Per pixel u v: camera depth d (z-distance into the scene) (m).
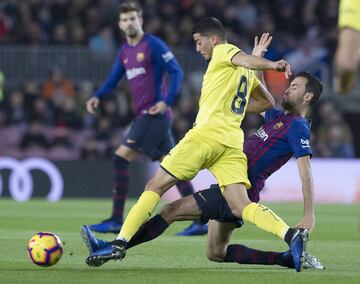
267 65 22.80
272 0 84.69
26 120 73.12
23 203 57.53
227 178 23.98
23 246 29.75
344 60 17.59
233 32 80.00
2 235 34.03
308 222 23.78
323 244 33.00
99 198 64.25
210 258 25.09
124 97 72.50
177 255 28.17
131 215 23.80
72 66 74.50
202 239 33.62
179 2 80.94
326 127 72.94
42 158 64.06
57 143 70.81
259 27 81.12
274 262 24.64
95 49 74.69
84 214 47.03
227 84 24.44
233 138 24.31
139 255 28.02
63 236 34.03
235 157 24.23
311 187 23.98
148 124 37.03
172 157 24.34
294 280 22.14
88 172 64.19
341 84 17.75
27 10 77.25
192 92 74.50
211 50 25.39
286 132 24.39
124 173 36.38
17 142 72.56
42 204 56.41
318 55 81.38
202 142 24.23
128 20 36.81
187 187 36.78
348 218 47.69
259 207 23.39
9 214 46.38
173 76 36.91
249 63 23.22
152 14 79.38
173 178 24.30
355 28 17.92
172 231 37.59
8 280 21.64
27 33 75.69
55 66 74.12
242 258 24.75
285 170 66.69
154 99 37.12
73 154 71.38
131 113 72.25
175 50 75.38
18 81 73.81
